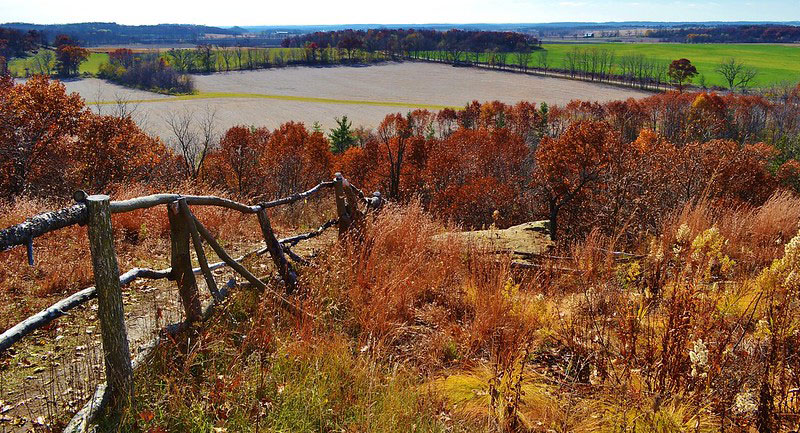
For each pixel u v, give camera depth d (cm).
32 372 412
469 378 427
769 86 15912
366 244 624
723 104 9388
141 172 3000
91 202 328
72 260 664
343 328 496
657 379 389
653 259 530
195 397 354
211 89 18762
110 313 341
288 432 343
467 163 6831
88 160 2850
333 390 387
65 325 498
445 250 661
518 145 7156
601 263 648
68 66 18825
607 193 1330
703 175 1243
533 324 500
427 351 466
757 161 2166
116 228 796
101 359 427
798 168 3800
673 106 9869
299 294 527
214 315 461
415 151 7044
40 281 596
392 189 6344
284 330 468
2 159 2428
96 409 334
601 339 420
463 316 535
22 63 19225
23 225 288
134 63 18850
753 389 352
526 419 369
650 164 1280
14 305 530
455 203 4606
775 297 388
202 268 459
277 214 1080
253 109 14562
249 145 4584
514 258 759
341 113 14512
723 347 375
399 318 513
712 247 430
